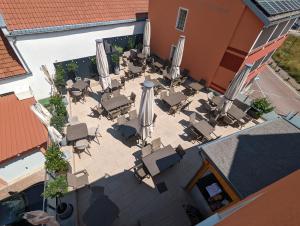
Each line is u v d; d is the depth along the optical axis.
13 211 8.41
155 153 9.47
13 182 9.94
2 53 12.00
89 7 15.79
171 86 15.76
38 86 14.05
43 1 13.79
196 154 11.07
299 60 33.22
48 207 7.84
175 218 8.16
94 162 10.15
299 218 1.91
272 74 28.69
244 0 11.47
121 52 17.88
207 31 14.33
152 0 17.23
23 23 12.30
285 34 18.38
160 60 19.47
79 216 8.01
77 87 13.68
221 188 8.56
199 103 15.05
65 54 14.72
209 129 11.61
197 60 16.16
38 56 13.38
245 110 13.53
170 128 12.65
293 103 22.20
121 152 10.78
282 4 13.56
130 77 16.89
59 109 11.66
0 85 11.67
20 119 10.68
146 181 9.48
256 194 4.67
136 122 11.30
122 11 17.56
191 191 9.09
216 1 12.82
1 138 9.45
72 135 10.26
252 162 6.83
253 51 13.47
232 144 7.46
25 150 9.12
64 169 8.57
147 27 16.64
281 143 7.77
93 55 16.47
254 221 2.63
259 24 11.64
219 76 15.25
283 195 2.88
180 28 16.25
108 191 8.96
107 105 12.31
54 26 13.30
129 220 8.04
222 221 3.83
